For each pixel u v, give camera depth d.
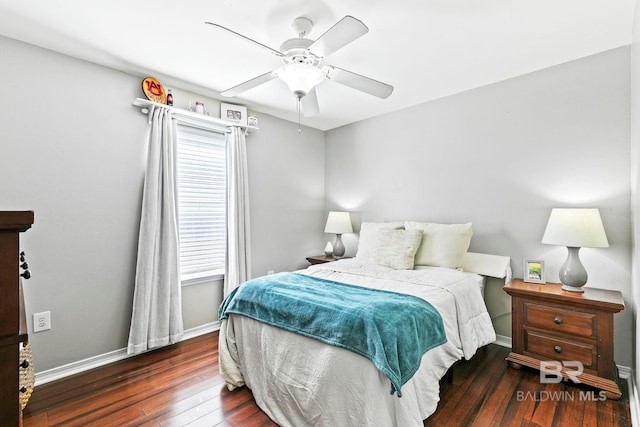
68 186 2.29
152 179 2.63
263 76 2.01
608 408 1.82
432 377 1.67
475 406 1.85
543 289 2.24
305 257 4.17
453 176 3.13
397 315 1.58
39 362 2.15
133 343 2.51
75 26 1.96
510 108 2.75
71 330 2.30
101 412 1.82
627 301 2.19
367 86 2.13
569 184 2.45
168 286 2.70
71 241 2.30
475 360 2.44
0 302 0.57
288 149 3.96
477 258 2.87
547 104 2.56
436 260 2.79
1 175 2.03
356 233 4.04
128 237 2.59
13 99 2.07
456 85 2.90
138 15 1.86
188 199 3.05
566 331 2.08
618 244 2.23
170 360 2.47
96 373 2.27
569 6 1.79
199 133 3.12
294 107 3.48
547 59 2.41
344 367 1.47
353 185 4.07
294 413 1.68
